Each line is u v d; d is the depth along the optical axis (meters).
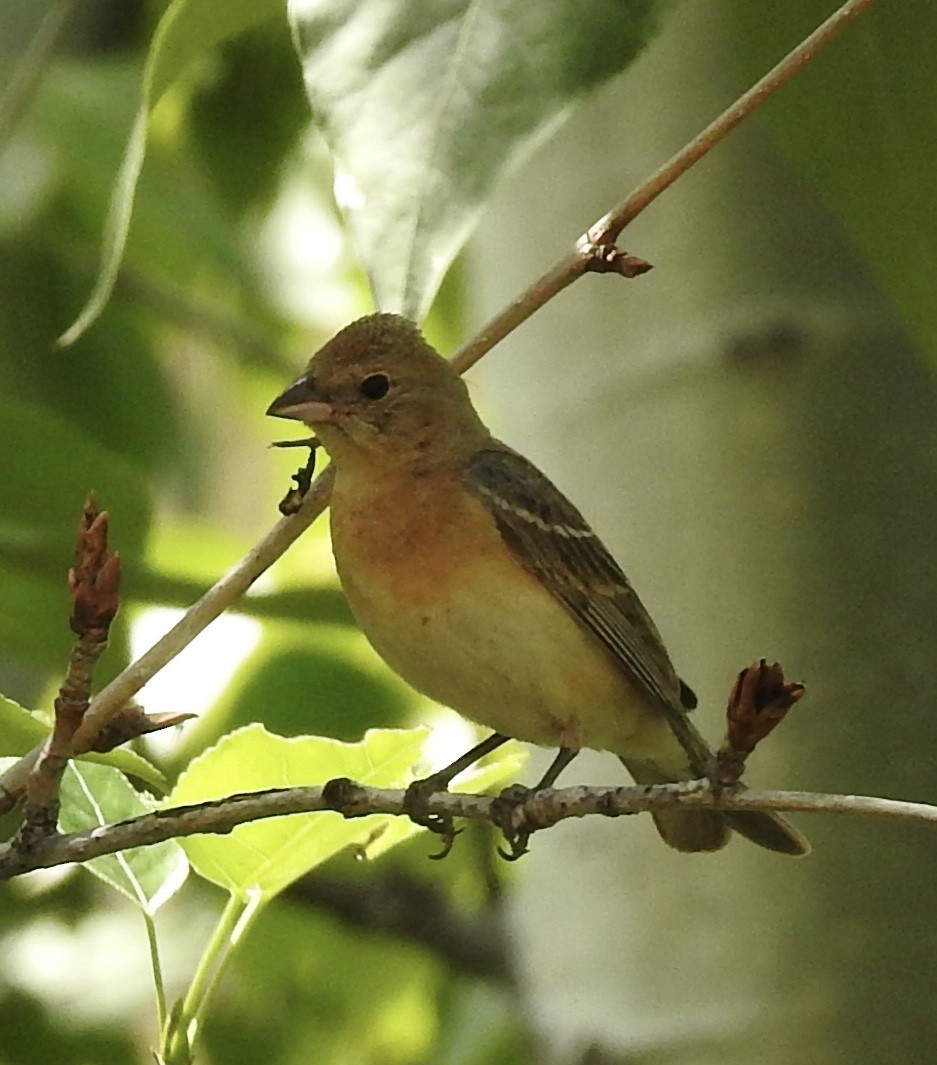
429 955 14.00
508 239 9.80
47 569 10.35
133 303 14.73
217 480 18.31
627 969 9.30
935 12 7.43
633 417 9.34
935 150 7.62
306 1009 14.44
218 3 7.45
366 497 8.73
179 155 13.40
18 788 6.72
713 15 9.30
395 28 5.48
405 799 6.53
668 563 9.21
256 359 15.12
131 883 7.45
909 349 9.20
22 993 13.41
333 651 13.08
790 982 8.95
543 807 6.37
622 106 9.48
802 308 9.20
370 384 8.83
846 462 9.12
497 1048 13.48
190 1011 7.43
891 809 5.60
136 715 6.61
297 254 15.22
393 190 5.31
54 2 13.49
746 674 5.76
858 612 9.03
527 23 5.39
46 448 11.06
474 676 8.61
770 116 7.84
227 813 6.40
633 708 9.02
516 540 8.61
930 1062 8.80
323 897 13.37
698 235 9.31
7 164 13.96
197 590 10.15
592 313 9.48
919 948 8.88
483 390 13.43
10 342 14.26
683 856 9.27
